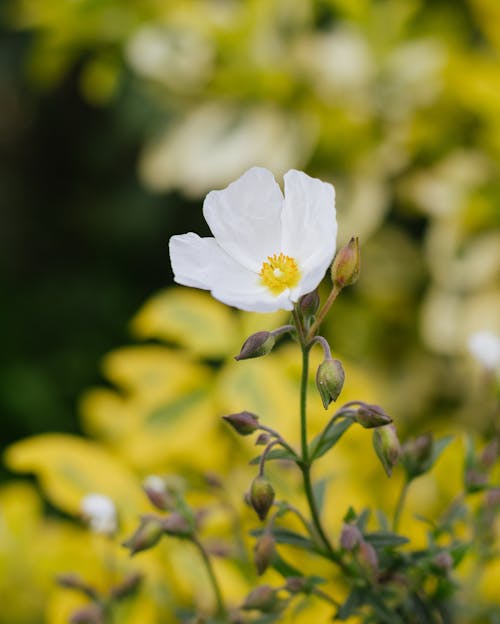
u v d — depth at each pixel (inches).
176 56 34.6
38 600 21.7
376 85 33.3
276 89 33.8
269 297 15.1
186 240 15.2
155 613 20.1
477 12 33.7
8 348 49.3
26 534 21.8
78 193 58.2
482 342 18.4
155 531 16.8
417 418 34.8
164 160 35.0
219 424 21.9
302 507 19.8
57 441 20.8
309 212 15.3
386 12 34.0
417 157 34.2
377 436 15.8
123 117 49.4
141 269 53.7
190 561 19.6
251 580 19.5
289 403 21.0
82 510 18.6
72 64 57.2
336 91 33.2
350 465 21.3
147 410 21.6
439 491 21.6
